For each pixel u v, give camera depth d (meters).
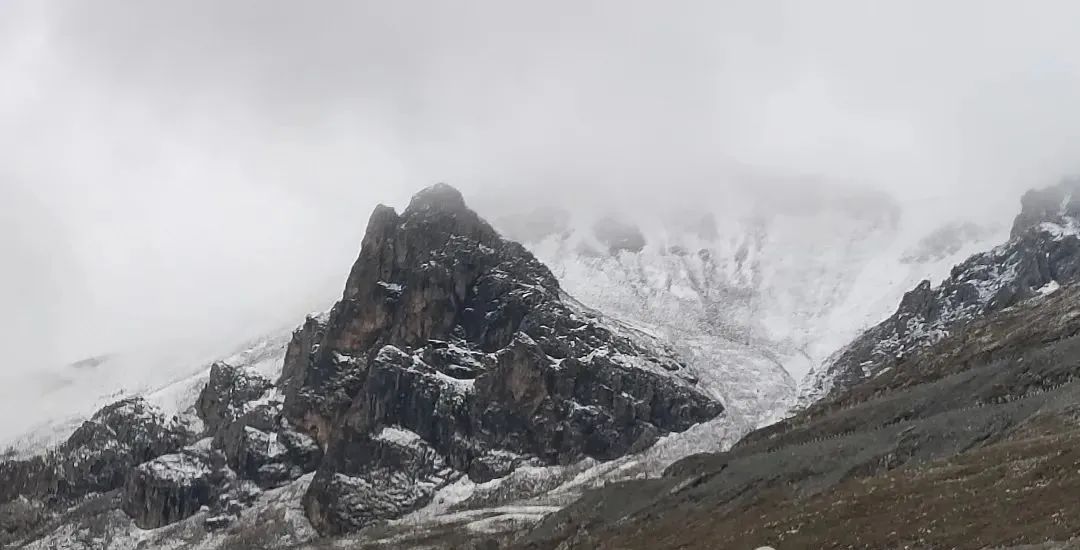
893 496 164.62
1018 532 129.50
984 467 163.00
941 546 134.88
